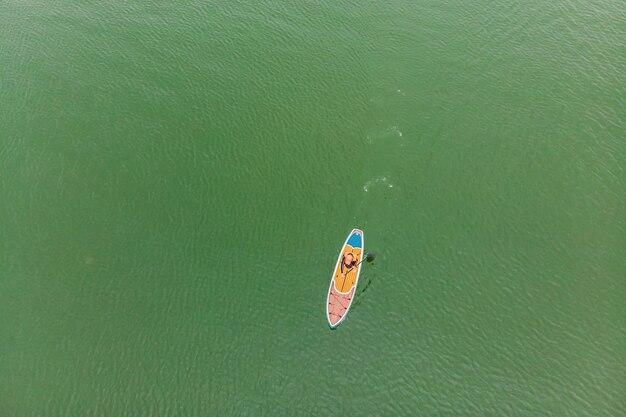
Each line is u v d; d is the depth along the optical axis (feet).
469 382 198.80
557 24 312.09
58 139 259.19
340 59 295.48
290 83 284.20
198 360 202.08
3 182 245.04
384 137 261.03
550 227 232.32
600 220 234.38
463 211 237.25
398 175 248.11
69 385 196.65
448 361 203.00
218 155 254.88
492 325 209.77
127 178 246.47
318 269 222.89
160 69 290.35
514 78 285.02
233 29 311.88
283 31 310.45
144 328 208.44
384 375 200.75
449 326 209.97
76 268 222.07
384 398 196.24
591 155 254.06
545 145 257.55
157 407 193.26
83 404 193.26
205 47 301.84
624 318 210.38
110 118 267.80
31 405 192.95
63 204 238.48
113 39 306.14
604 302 213.87
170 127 264.72
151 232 231.30
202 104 274.16
